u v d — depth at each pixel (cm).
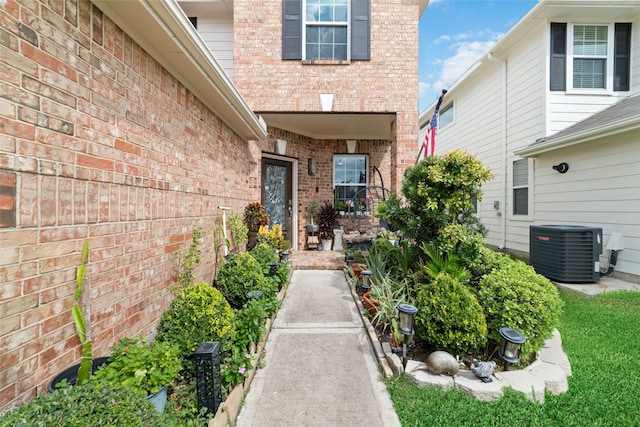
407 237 409
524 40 750
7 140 139
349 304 406
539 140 694
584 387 227
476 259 332
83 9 184
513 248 801
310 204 836
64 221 169
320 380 238
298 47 595
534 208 728
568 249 504
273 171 750
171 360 178
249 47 596
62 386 128
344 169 883
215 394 179
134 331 233
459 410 201
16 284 143
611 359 266
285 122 698
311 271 581
